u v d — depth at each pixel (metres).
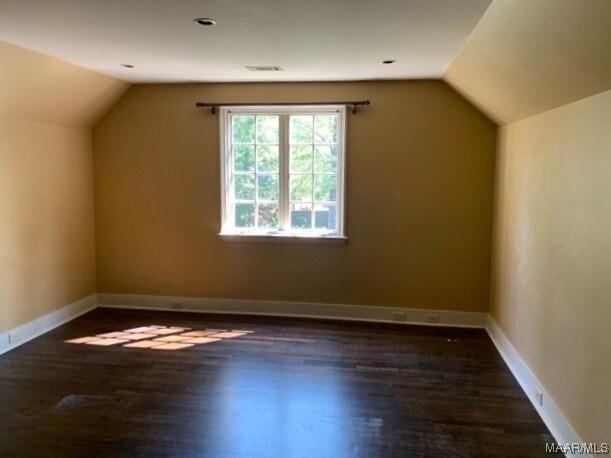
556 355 2.54
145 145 4.60
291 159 4.50
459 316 4.34
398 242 4.35
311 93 4.29
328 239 4.40
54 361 3.49
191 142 4.53
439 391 3.06
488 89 3.25
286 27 2.59
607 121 2.01
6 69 3.20
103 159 4.68
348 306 4.50
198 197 4.59
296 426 2.64
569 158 2.42
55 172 4.20
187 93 4.46
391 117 4.21
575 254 2.32
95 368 3.37
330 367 3.41
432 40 2.81
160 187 4.63
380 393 3.03
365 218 4.36
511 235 3.53
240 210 4.65
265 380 3.20
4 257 3.66
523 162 3.25
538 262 2.87
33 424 2.64
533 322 2.94
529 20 1.96
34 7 2.28
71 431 2.57
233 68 3.73
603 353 2.01
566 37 1.86
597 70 1.91
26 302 3.90
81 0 2.17
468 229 4.24
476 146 4.14
